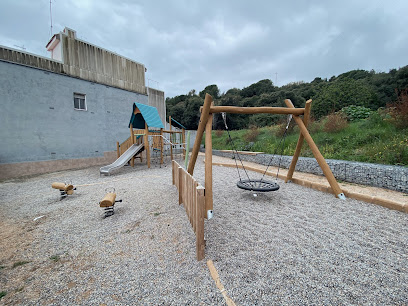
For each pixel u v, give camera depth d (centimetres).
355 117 851
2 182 702
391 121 636
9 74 805
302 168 663
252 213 346
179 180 389
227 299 163
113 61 1188
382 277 183
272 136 1091
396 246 232
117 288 182
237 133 1584
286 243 244
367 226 283
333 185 416
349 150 620
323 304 156
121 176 748
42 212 398
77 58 1020
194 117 2711
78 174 828
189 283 183
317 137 792
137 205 403
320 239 252
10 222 354
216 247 239
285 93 2256
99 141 1117
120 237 276
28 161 849
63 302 169
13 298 176
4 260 236
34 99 870
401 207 330
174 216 335
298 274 190
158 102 1498
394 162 477
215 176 690
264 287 175
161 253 233
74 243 268
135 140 1048
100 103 1121
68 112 984
